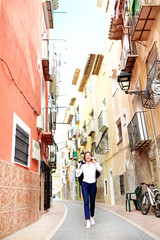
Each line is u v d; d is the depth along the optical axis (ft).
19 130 21.76
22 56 24.35
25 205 21.95
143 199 29.76
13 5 21.35
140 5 29.53
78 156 108.27
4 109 17.65
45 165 43.50
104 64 67.46
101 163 71.61
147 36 31.89
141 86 36.17
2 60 17.44
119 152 52.24
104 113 64.69
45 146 44.01
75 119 114.11
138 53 36.91
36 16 35.14
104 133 66.64
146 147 34.73
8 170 17.42
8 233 16.72
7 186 16.99
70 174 133.18
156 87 26.94
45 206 41.68
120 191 50.96
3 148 16.93
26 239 15.19
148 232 16.10
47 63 42.70
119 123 53.01
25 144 23.95
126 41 38.11
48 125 47.98
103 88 68.13
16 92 21.39
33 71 30.37
